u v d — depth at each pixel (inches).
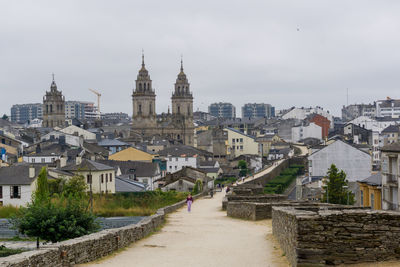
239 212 1919.3
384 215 831.1
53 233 1440.7
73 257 898.1
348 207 1277.1
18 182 3292.3
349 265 823.7
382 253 828.0
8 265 704.4
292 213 895.7
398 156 2037.4
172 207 2321.6
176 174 4916.3
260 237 1314.0
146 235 1370.6
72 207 1488.7
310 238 830.5
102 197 3164.4
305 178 4645.7
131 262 955.3
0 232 2261.3
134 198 3213.6
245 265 919.7
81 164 3607.3
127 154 6446.9
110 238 1059.9
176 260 978.7
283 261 935.7
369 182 2461.9
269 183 4670.3
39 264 780.0
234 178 6417.3
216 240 1273.4
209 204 2815.0
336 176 3213.6
